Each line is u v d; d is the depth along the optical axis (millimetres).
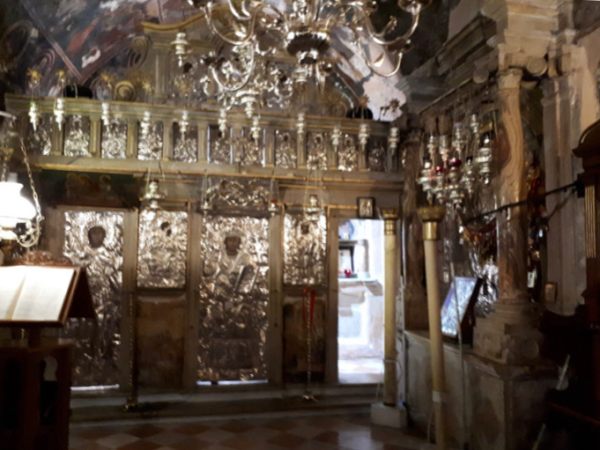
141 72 7379
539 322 4750
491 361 4824
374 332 10219
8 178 6184
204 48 7465
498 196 5016
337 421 6582
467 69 5680
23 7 5848
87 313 3748
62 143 6812
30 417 3170
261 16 4168
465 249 6168
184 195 7273
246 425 6383
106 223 7141
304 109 7883
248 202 7305
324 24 3750
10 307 3250
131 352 6938
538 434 4504
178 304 7230
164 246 7234
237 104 7055
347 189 7637
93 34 7059
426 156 6824
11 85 6621
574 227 4809
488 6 4938
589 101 4770
